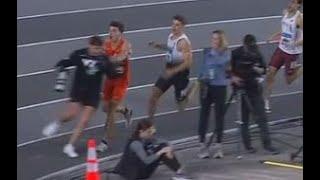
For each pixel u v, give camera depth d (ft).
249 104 137.69
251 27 226.58
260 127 139.33
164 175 125.90
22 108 161.48
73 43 205.36
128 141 128.36
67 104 158.81
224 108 136.26
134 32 216.74
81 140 146.51
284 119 163.84
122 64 139.23
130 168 121.70
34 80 178.60
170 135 151.12
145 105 168.35
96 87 134.92
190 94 162.09
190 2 248.52
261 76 136.77
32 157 136.87
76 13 229.25
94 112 144.25
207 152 137.39
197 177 125.49
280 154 139.74
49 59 193.26
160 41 211.61
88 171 102.94
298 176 126.21
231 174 127.65
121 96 141.08
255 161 135.64
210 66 134.51
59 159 136.36
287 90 182.50
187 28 222.07
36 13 226.58
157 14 234.79
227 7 244.42
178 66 152.05
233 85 136.46
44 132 146.51
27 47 198.90
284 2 249.14
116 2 242.99
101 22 223.51
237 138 149.28
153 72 188.65
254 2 249.75
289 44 170.50
